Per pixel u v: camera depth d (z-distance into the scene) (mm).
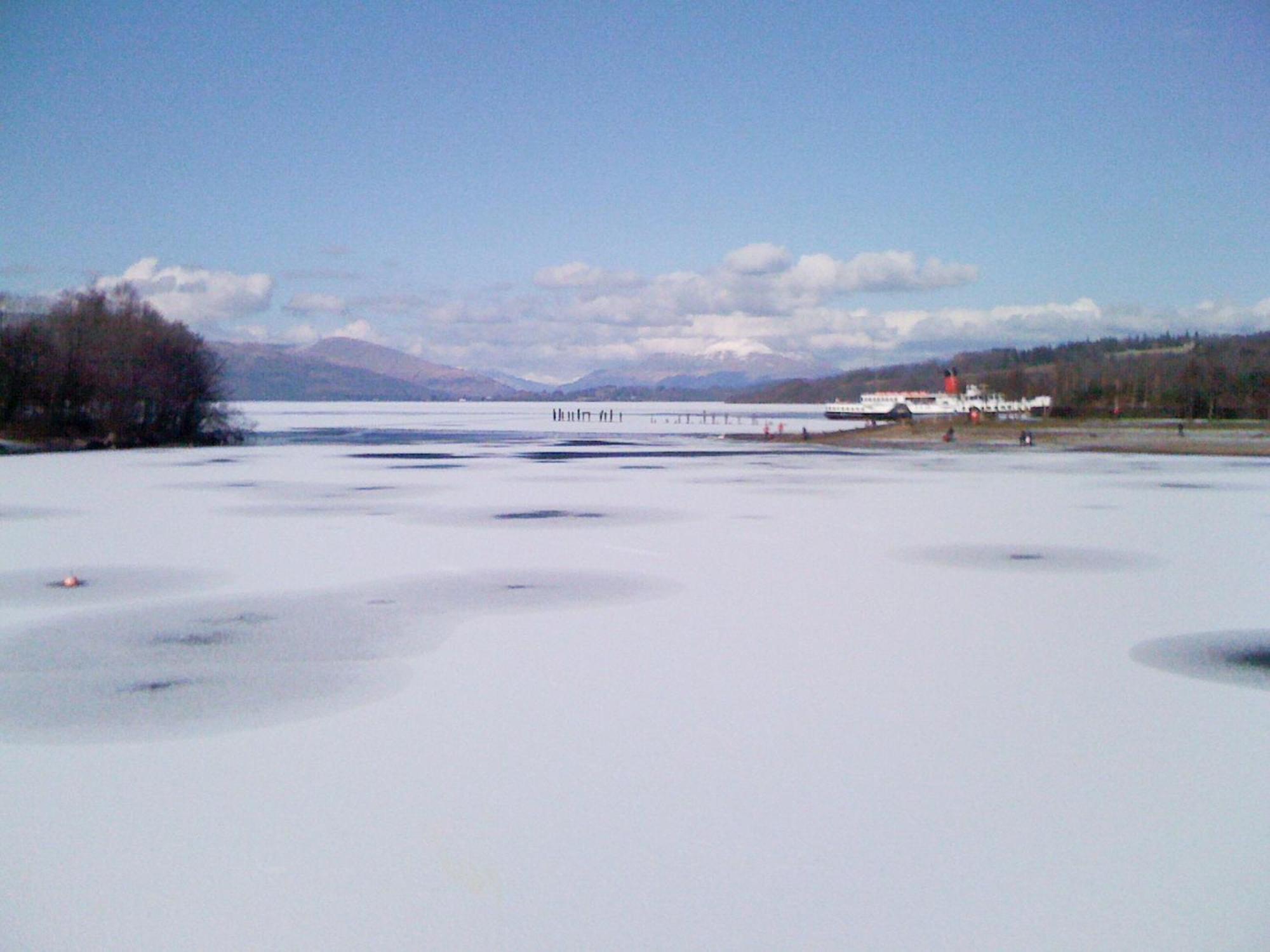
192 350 70438
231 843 6914
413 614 13820
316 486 33375
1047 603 14625
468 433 85188
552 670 11078
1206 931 5816
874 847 6816
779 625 13203
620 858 6680
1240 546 20047
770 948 5668
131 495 30203
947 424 83000
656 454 52906
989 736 8922
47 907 6121
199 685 10500
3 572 16969
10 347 60812
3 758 8438
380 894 6254
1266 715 9477
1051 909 6059
